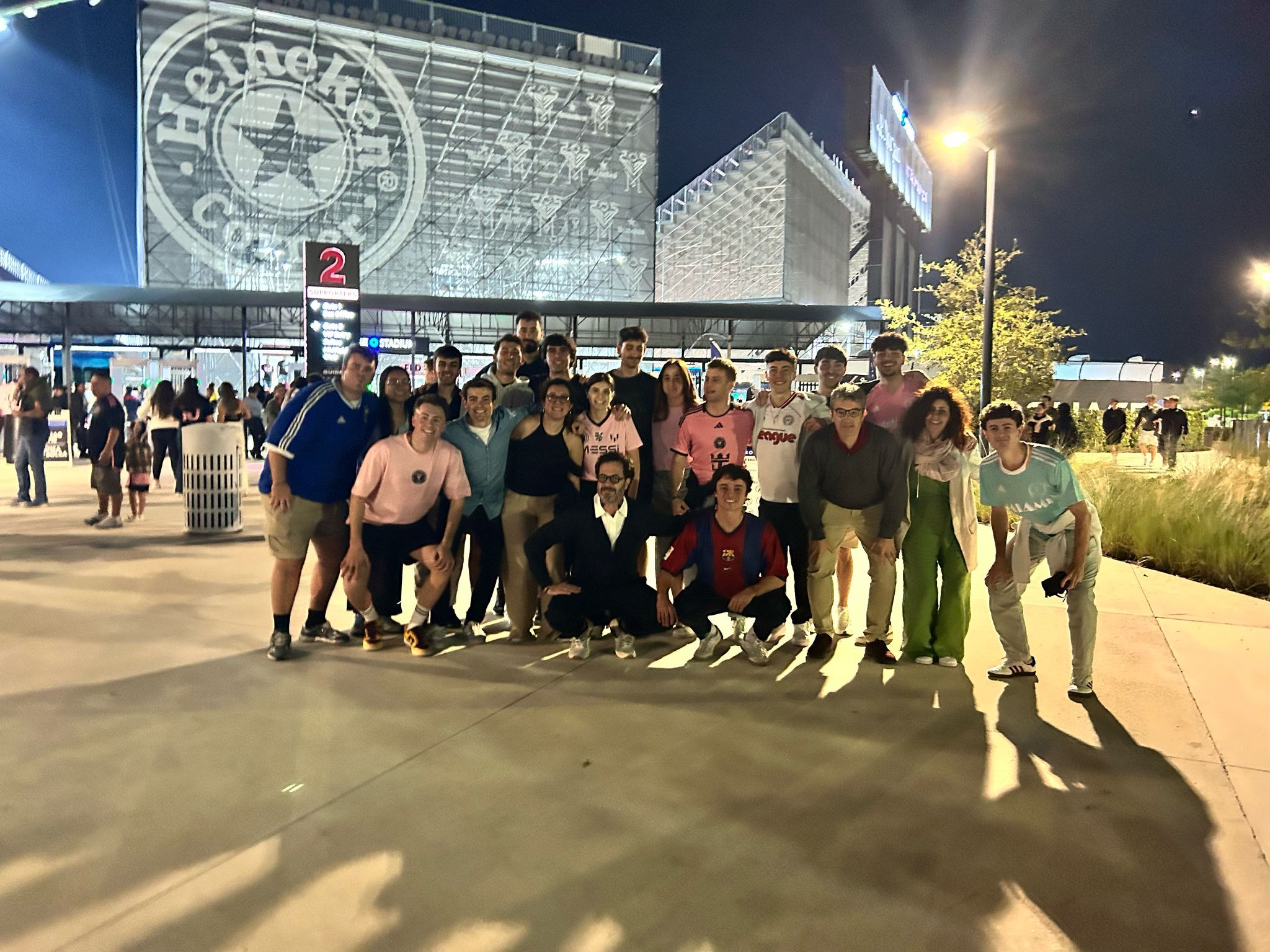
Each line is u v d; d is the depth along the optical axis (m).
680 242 69.69
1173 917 2.63
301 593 7.07
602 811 3.27
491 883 2.78
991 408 4.73
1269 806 3.37
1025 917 2.62
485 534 5.83
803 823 3.20
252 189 46.50
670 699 4.59
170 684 4.72
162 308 33.50
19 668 4.96
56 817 3.19
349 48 47.53
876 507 5.27
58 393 22.30
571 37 53.25
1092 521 4.65
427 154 50.06
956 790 3.49
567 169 53.34
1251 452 12.74
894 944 2.49
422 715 4.29
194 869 2.84
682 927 2.56
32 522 10.85
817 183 69.62
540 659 5.33
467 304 31.89
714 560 5.29
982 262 26.06
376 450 5.31
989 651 5.57
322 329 13.91
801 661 5.35
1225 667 5.18
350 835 3.07
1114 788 3.52
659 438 6.29
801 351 40.88
